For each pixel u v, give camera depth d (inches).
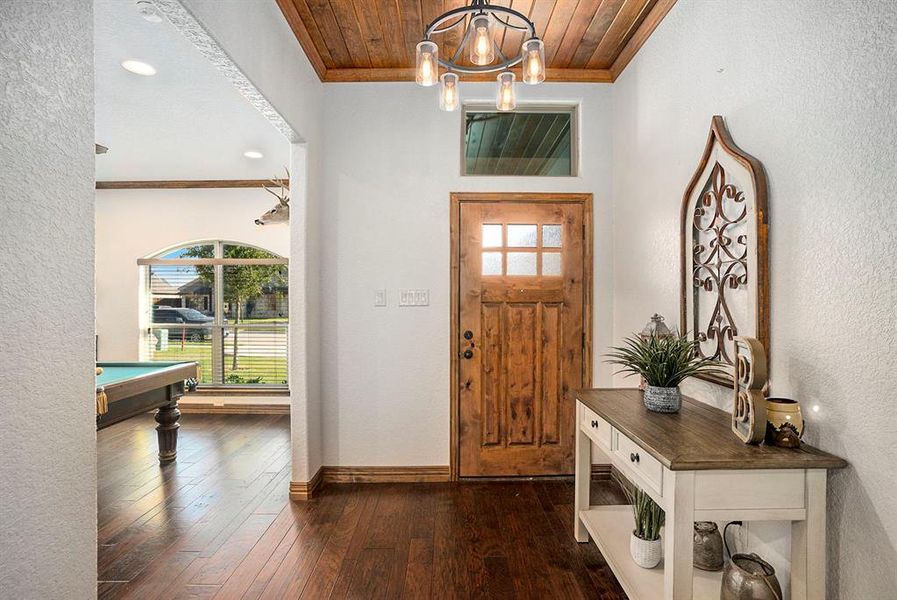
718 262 79.8
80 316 40.9
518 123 135.0
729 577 60.0
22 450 35.1
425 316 129.2
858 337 53.6
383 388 129.0
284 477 132.2
